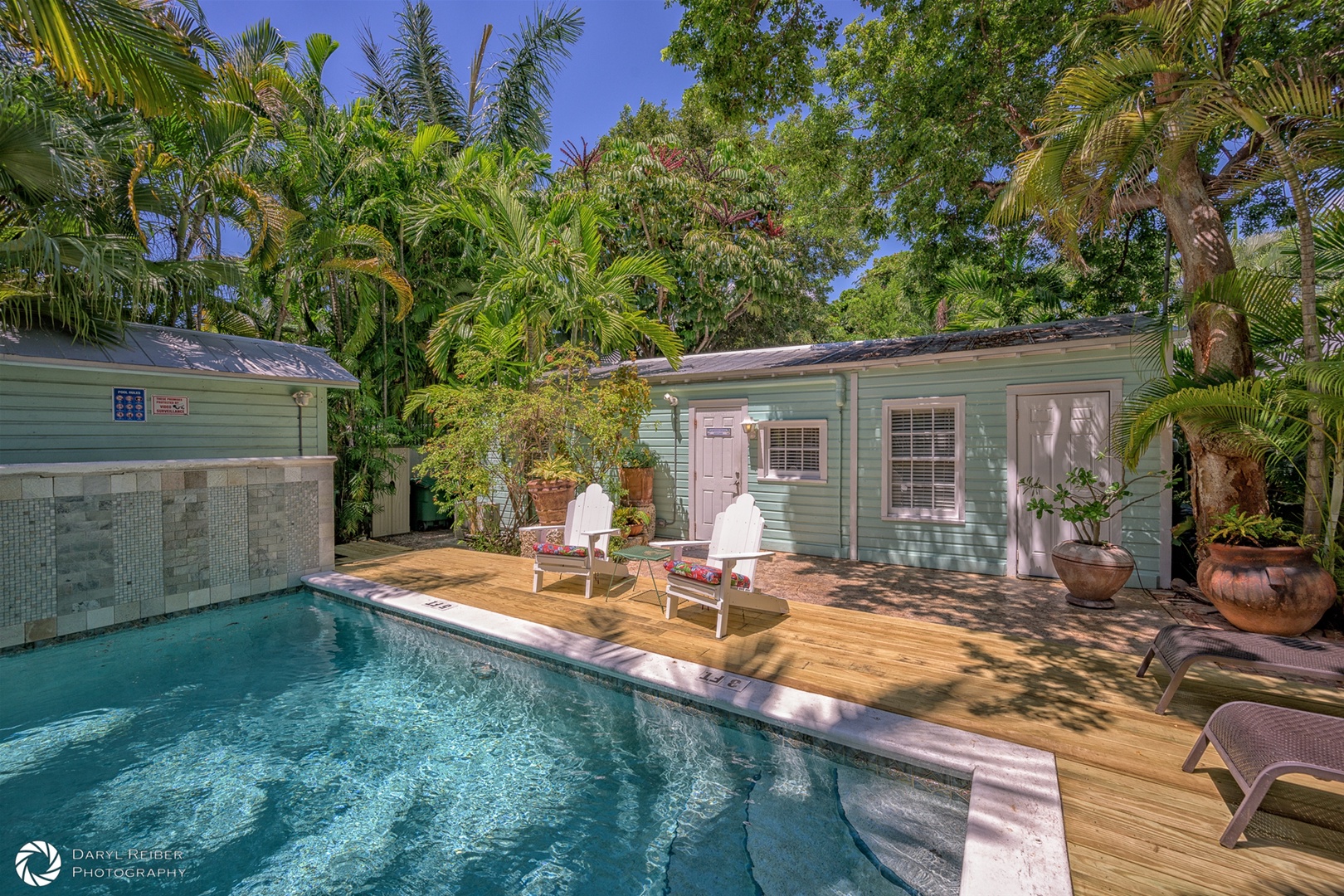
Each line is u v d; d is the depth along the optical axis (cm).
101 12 363
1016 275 1312
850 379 831
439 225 1173
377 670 476
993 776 284
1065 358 693
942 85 945
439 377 1159
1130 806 263
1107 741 319
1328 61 633
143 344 629
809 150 1144
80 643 534
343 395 1009
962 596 634
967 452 755
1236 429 495
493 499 955
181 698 429
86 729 384
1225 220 948
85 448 577
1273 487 627
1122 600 608
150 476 588
